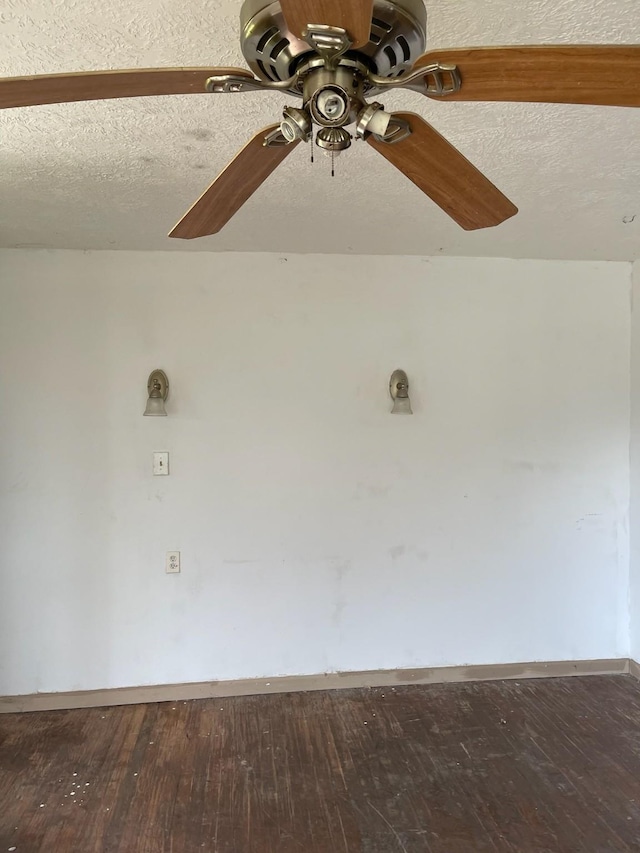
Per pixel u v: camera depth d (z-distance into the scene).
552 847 1.88
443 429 3.04
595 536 3.10
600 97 0.94
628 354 3.10
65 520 2.79
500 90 0.92
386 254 2.98
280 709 2.76
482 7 1.17
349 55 0.86
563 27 1.24
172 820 2.02
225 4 1.14
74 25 1.20
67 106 1.51
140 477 2.84
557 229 2.59
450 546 3.04
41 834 1.95
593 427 3.09
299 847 1.90
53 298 2.79
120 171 1.93
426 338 3.02
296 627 2.94
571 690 2.94
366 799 2.12
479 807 2.08
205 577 2.88
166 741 2.50
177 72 0.87
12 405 2.76
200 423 2.87
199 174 1.96
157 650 2.85
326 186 2.07
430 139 1.01
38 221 2.42
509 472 3.08
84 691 2.79
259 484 2.91
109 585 2.82
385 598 3.00
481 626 3.06
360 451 2.98
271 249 2.87
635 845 1.89
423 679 3.01
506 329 3.07
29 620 2.77
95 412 2.81
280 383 2.93
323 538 2.96
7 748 2.45
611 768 2.29
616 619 3.11
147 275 2.84
